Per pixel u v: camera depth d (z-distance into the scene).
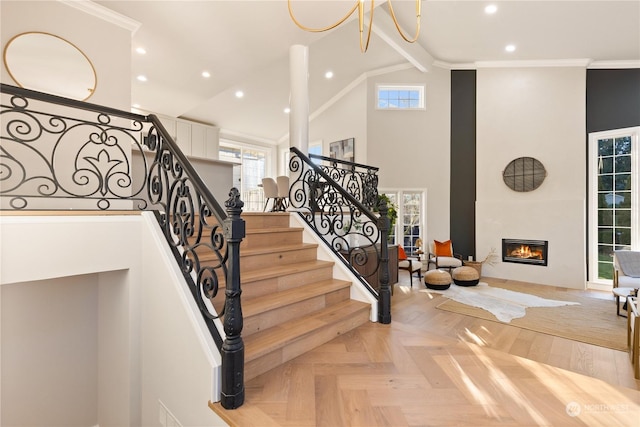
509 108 6.48
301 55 4.07
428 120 7.01
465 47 6.01
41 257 1.88
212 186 4.14
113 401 2.50
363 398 1.70
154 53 4.17
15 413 2.59
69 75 3.02
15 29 2.74
